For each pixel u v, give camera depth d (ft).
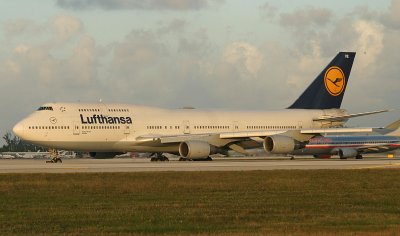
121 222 180.45
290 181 325.83
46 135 568.82
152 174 365.40
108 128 590.14
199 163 525.34
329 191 276.62
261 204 225.15
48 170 410.93
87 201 235.81
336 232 160.45
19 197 250.16
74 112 582.35
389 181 329.93
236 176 355.15
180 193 266.16
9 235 157.28
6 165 498.69
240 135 593.42
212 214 197.67
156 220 184.03
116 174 364.99
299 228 168.35
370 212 204.74
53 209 210.38
